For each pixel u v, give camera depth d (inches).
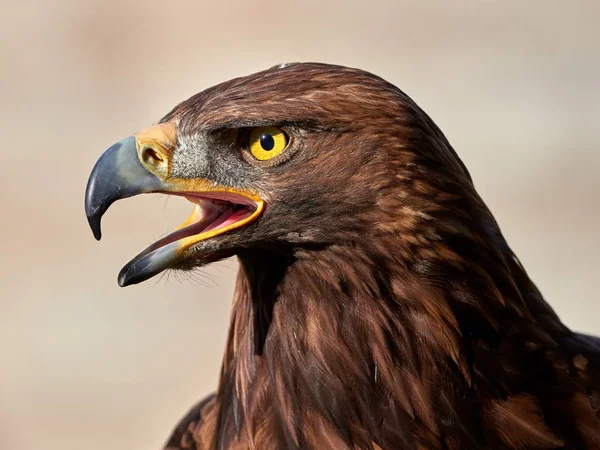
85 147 889.5
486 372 239.6
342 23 1035.3
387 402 236.8
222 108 237.9
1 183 823.1
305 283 242.7
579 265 633.6
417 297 235.0
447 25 1010.7
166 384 593.3
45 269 698.2
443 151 240.2
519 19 1010.1
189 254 244.8
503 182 752.3
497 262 242.4
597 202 716.7
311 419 241.3
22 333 644.7
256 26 1049.5
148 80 997.2
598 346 261.6
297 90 235.1
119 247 712.4
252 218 241.3
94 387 598.9
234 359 260.8
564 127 824.9
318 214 237.9
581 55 934.4
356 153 234.5
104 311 657.0
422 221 233.9
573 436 238.2
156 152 242.4
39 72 1015.0
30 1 1130.0
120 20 1088.2
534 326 248.2
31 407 586.2
